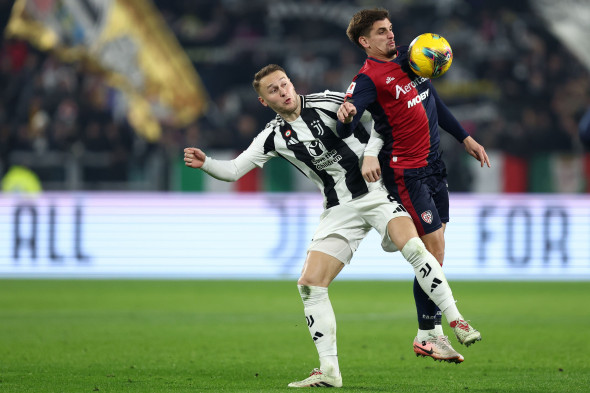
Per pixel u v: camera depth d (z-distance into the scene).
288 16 69.25
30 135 63.25
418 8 68.50
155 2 70.12
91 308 36.50
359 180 18.11
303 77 67.69
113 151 62.47
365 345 25.77
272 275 51.88
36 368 20.88
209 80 68.62
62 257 52.06
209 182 59.31
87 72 65.31
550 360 22.47
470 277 50.78
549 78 66.56
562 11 67.06
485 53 66.75
